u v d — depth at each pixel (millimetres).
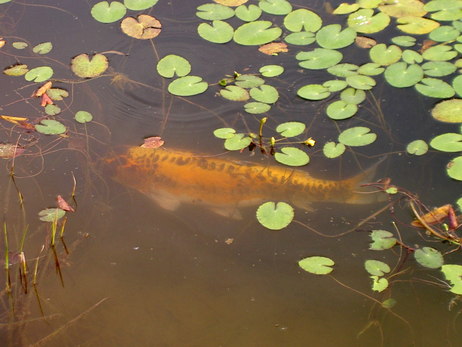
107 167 2334
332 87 2434
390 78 2441
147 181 2312
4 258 2189
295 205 2236
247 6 2678
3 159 2350
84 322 2090
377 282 2086
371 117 2383
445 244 2145
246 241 2191
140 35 2621
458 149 2270
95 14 2699
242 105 2439
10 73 2545
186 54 2568
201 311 2096
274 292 2109
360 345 2027
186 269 2158
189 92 2459
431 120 2361
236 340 2053
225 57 2553
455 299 2068
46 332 2076
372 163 2289
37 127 2398
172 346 2051
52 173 2326
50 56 2586
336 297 2092
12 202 2273
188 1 2732
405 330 2039
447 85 2414
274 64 2520
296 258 2152
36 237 2217
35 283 2148
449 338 2023
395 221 2188
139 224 2234
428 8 2621
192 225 2230
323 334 2047
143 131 2396
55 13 2721
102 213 2256
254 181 2275
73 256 2188
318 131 2365
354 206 2221
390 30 2574
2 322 2090
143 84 2506
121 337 2066
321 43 2547
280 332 2059
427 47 2516
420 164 2281
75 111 2449
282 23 2619
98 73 2535
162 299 2115
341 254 2148
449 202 2207
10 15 2715
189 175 2309
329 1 2682
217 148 2352
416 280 2098
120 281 2146
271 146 2324
